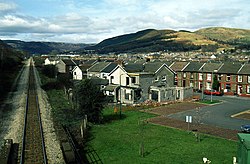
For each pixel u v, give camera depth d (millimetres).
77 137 27812
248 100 56875
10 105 41656
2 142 25000
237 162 21422
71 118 34375
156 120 37844
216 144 27484
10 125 30641
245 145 17938
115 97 51969
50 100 46656
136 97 51750
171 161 22688
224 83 67375
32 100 45938
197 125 35469
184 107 47938
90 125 33500
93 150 25234
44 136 26641
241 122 37562
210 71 69562
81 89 34625
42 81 73062
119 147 26047
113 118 38531
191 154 24453
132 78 53031
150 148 25891
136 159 23047
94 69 64688
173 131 32188
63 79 66188
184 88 55375
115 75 56031
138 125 34656
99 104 34906
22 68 120562
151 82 54562
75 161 20922
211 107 48438
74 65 94375
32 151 22703
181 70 75062
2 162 19000
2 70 81375
